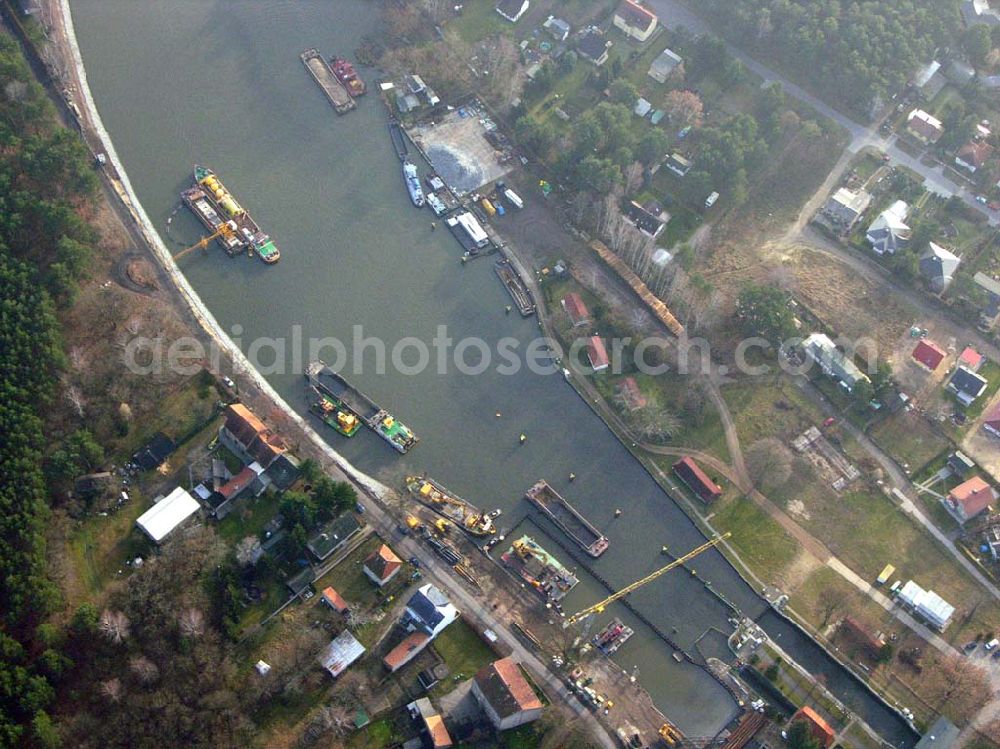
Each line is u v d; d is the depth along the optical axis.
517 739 189.25
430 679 193.25
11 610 184.50
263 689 186.38
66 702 182.00
